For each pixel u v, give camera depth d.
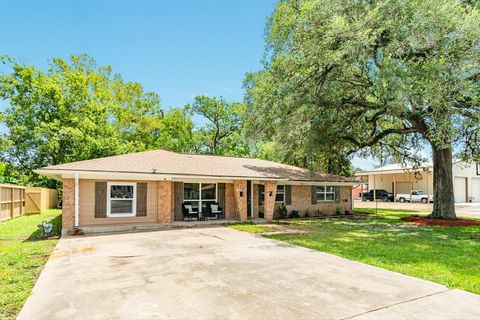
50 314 4.54
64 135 25.88
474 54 11.45
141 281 6.10
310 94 13.84
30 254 8.57
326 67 13.24
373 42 11.98
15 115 26.50
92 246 9.62
